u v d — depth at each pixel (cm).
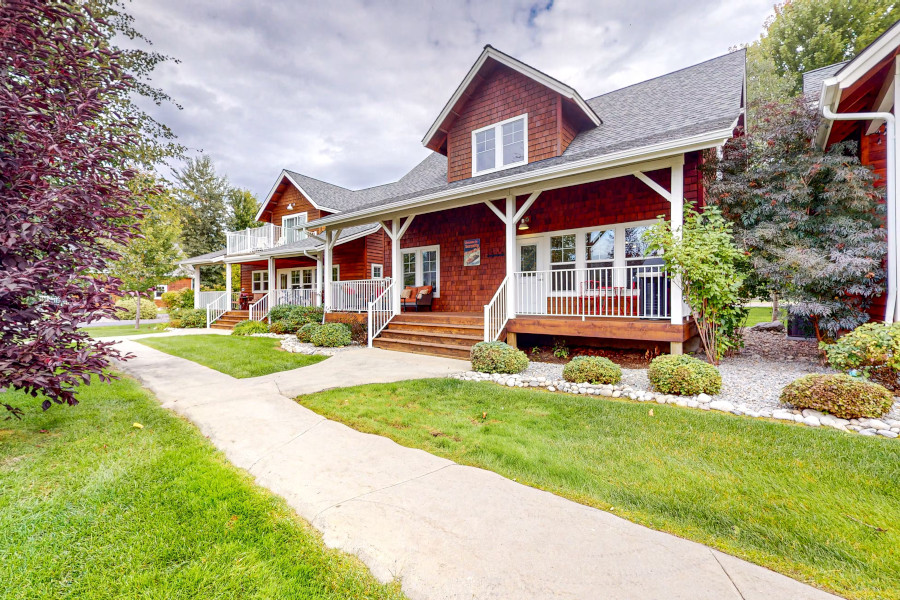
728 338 651
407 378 580
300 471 289
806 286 608
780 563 193
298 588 178
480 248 1023
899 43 473
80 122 330
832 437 326
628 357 710
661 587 172
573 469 293
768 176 670
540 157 868
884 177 600
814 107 646
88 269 353
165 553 200
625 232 802
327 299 1125
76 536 214
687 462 302
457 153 1025
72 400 335
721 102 716
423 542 203
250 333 1275
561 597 165
